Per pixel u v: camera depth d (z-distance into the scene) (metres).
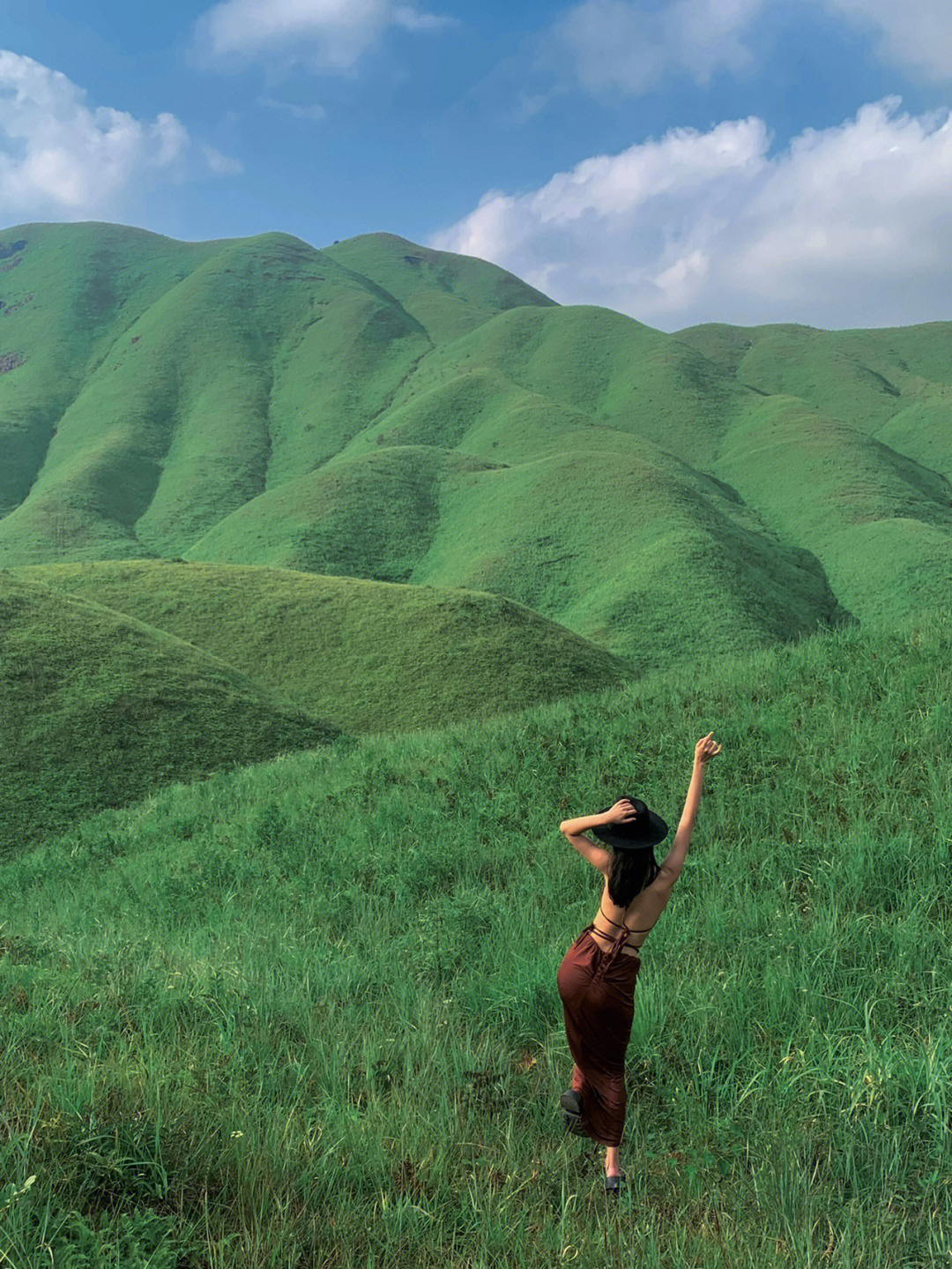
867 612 113.06
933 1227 3.81
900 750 9.08
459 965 7.11
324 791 15.53
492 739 14.72
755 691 12.89
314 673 53.25
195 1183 3.88
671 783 10.12
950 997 5.30
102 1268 3.08
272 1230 3.55
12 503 187.88
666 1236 3.78
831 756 9.55
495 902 8.15
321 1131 4.42
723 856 8.10
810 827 8.18
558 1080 5.21
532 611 63.94
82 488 178.62
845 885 6.93
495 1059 5.48
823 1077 4.67
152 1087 4.55
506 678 52.03
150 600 59.53
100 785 29.58
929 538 123.88
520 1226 3.74
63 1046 5.22
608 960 4.22
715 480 165.88
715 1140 4.47
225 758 33.00
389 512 138.62
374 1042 5.61
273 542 130.50
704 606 97.88
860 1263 3.57
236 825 15.05
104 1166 3.67
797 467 163.00
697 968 6.10
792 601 112.00
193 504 180.25
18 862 18.58
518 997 6.08
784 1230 3.81
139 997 6.27
